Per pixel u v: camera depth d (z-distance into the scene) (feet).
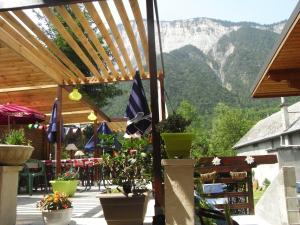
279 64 20.43
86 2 13.79
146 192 12.64
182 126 11.18
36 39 18.38
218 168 16.98
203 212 11.56
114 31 17.33
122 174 12.71
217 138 123.54
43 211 12.25
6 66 25.95
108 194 12.35
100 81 25.70
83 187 32.48
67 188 22.36
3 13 14.96
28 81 27.71
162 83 23.08
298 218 12.57
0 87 28.81
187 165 10.34
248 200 16.69
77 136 51.90
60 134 25.39
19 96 31.04
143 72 24.21
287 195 12.82
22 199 22.54
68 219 12.64
